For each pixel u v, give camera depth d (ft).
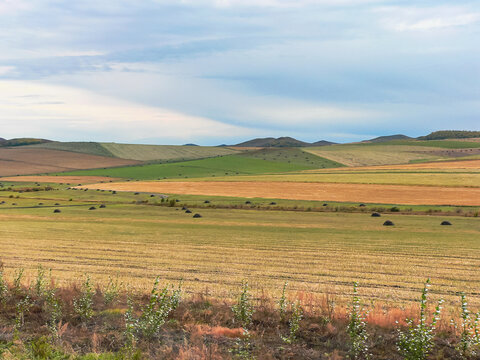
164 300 36.47
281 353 30.58
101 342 31.94
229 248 96.58
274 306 42.50
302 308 39.63
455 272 69.31
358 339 30.81
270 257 84.17
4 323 35.86
